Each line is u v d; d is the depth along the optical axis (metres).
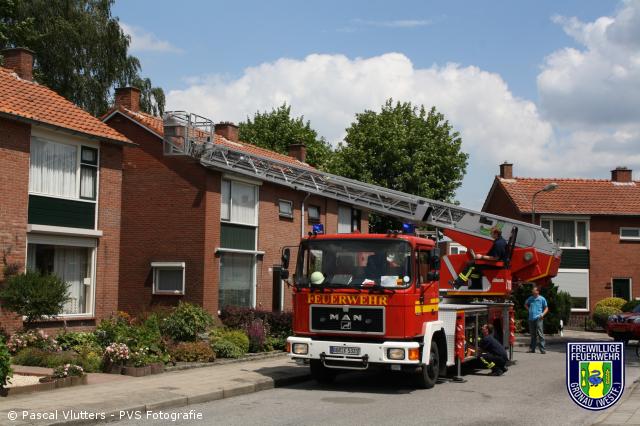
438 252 14.62
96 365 15.19
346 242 14.23
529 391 14.30
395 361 13.36
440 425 10.41
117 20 37.34
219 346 18.70
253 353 20.14
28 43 33.31
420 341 14.07
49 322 18.77
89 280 20.42
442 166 46.53
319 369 15.19
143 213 25.41
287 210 29.39
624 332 27.78
